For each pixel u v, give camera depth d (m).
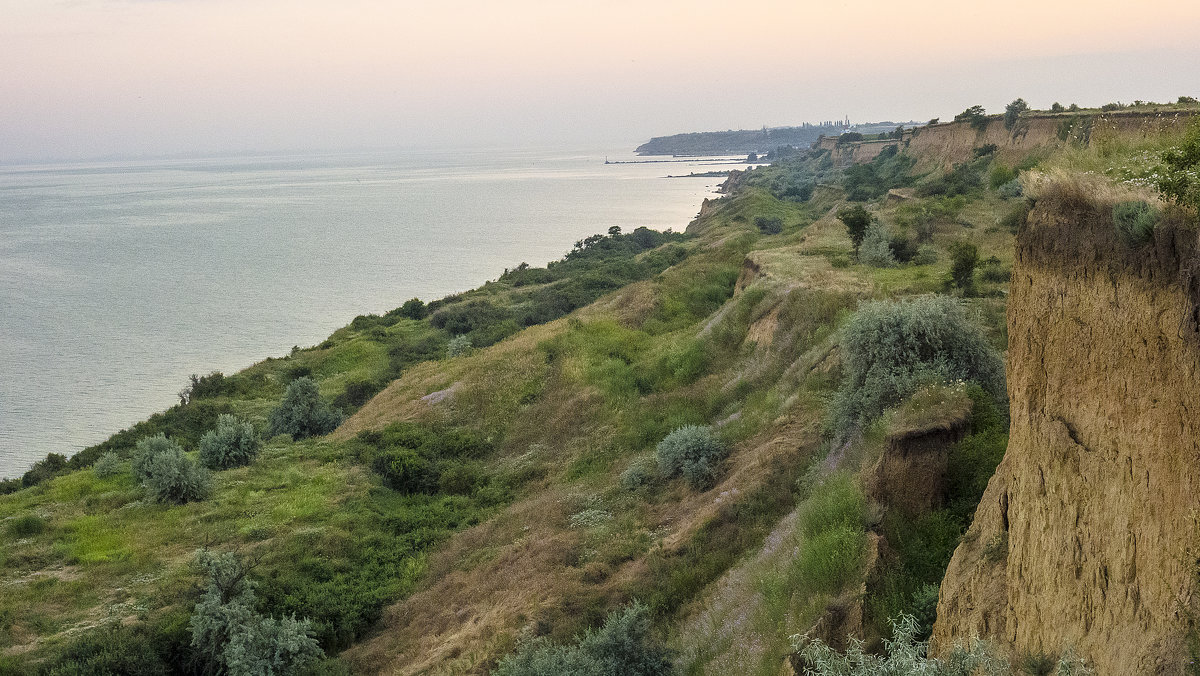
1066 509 6.82
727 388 28.08
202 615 18.20
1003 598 7.95
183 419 48.75
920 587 11.14
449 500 27.62
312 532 24.67
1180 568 5.50
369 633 19.95
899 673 7.02
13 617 20.14
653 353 35.12
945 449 12.93
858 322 17.88
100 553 24.28
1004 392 15.31
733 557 16.91
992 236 34.91
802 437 19.98
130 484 31.94
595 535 20.41
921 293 25.70
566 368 35.34
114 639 18.39
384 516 26.38
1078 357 6.88
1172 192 5.94
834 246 40.31
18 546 25.33
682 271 47.31
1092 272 6.75
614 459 26.61
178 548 24.48
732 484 19.77
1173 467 5.62
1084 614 6.48
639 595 16.81
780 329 28.61
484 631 17.11
